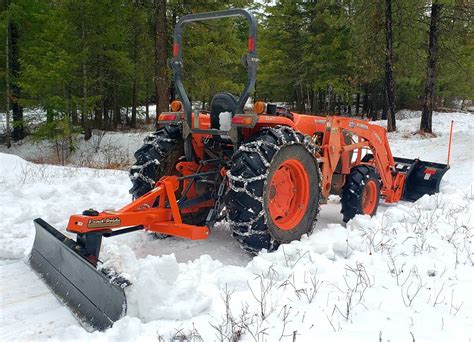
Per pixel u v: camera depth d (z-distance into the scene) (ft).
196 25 49.60
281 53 83.46
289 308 9.29
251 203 12.57
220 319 8.98
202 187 14.93
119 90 79.56
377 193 19.22
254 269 11.48
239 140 13.58
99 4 53.88
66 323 9.53
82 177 26.20
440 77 77.25
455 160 36.14
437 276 11.22
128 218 11.59
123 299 8.80
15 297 10.69
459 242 13.94
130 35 60.18
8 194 20.13
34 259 12.54
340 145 17.57
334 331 8.39
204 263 11.98
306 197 14.60
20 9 59.93
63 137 52.90
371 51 61.16
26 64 53.93
